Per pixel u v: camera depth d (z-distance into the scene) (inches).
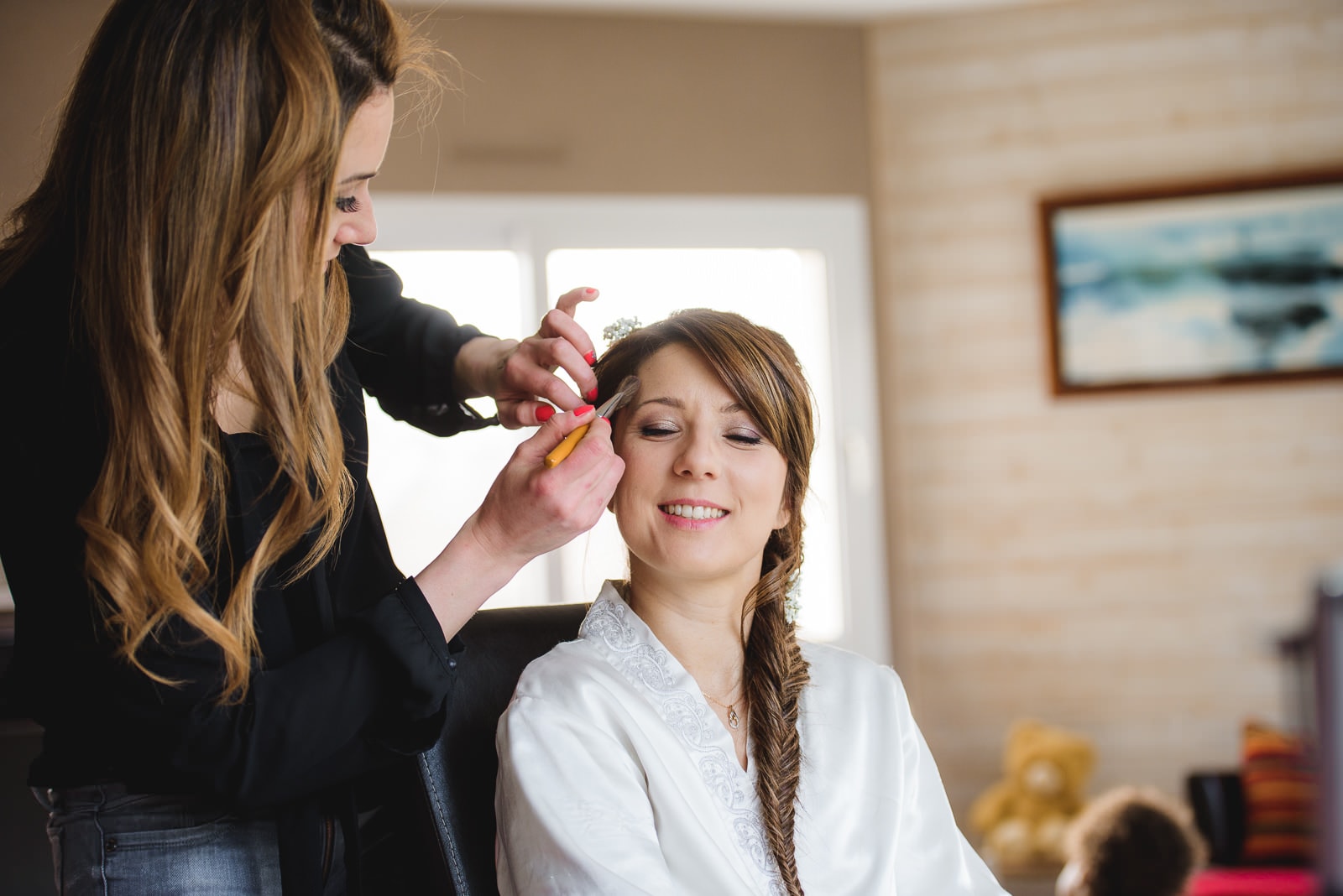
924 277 153.9
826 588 152.0
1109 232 150.6
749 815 43.4
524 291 143.8
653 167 147.0
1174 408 151.3
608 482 41.0
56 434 37.6
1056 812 133.5
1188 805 124.9
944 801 48.1
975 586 153.3
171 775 37.8
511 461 40.9
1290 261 149.1
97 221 36.2
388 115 40.3
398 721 39.8
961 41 152.6
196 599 37.7
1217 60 151.0
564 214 144.5
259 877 43.0
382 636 38.8
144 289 35.7
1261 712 149.5
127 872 41.6
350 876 43.3
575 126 145.2
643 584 46.3
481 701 46.4
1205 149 151.2
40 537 37.4
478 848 43.8
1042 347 153.0
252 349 37.6
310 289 38.5
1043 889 129.0
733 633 46.8
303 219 37.5
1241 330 149.8
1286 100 150.9
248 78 35.8
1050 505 152.6
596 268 146.1
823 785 45.2
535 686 43.6
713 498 44.4
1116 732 151.4
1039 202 151.3
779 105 150.2
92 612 36.4
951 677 153.6
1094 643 151.9
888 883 44.6
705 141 148.3
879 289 153.7
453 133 142.0
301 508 39.4
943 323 153.7
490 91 143.0
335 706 38.4
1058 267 151.3
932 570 153.7
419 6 140.8
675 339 45.8
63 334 38.1
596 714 42.7
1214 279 149.9
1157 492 151.6
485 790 45.0
